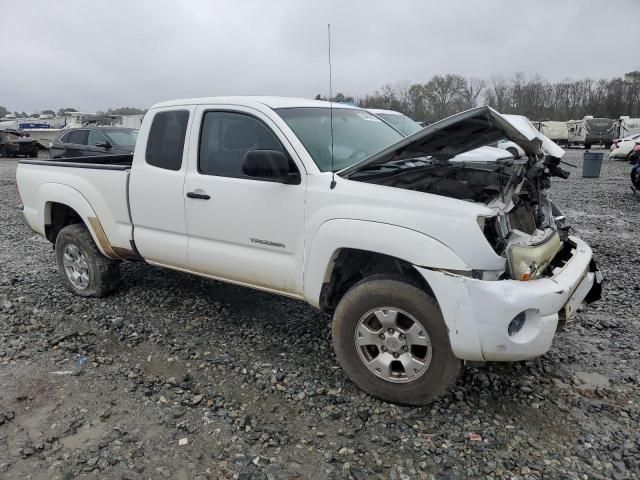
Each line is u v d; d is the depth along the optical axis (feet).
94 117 105.09
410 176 11.59
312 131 12.89
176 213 14.26
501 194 11.55
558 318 10.79
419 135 10.56
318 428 10.43
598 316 15.92
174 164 14.33
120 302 17.19
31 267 21.62
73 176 16.90
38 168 18.16
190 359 13.32
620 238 26.40
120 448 9.81
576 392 11.63
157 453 9.68
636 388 11.76
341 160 12.67
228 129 13.47
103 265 17.19
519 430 10.27
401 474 9.11
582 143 130.31
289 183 12.05
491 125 10.37
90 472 9.20
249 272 13.10
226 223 13.21
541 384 11.96
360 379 11.39
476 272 9.89
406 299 10.49
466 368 12.59
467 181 12.38
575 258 11.94
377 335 11.04
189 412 10.98
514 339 9.78
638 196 41.47
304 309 16.47
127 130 46.09
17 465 9.38
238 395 11.63
